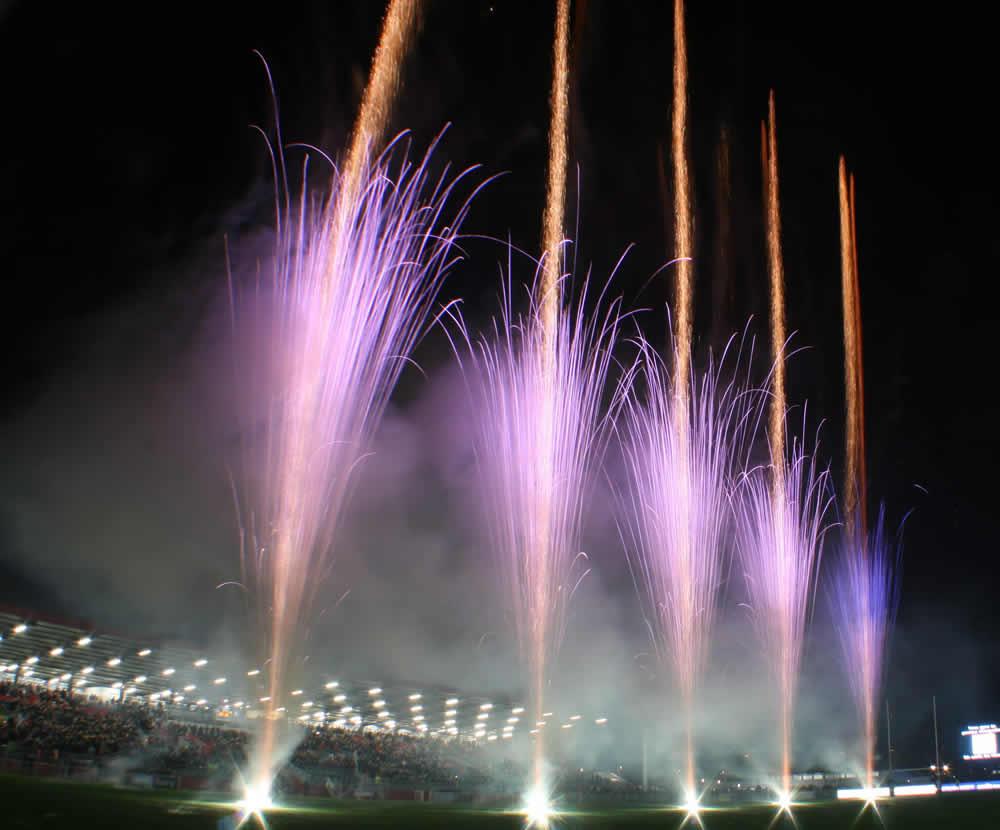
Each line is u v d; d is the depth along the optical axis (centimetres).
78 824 1778
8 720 3086
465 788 4259
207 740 3722
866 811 3716
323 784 3456
